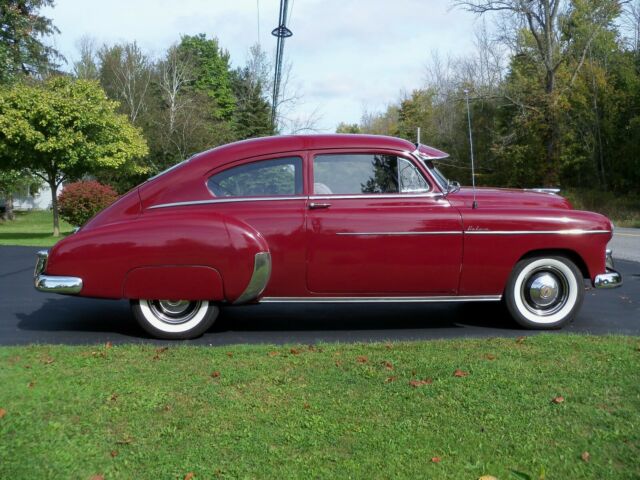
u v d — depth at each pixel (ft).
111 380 12.74
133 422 10.75
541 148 115.85
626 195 120.98
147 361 14.20
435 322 19.79
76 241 16.96
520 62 120.88
